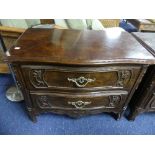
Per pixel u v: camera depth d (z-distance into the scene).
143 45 0.92
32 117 1.06
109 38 0.97
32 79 0.83
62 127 1.08
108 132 1.07
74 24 1.25
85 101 0.93
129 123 1.14
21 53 0.75
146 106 1.05
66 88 0.88
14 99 1.24
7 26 1.13
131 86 0.89
